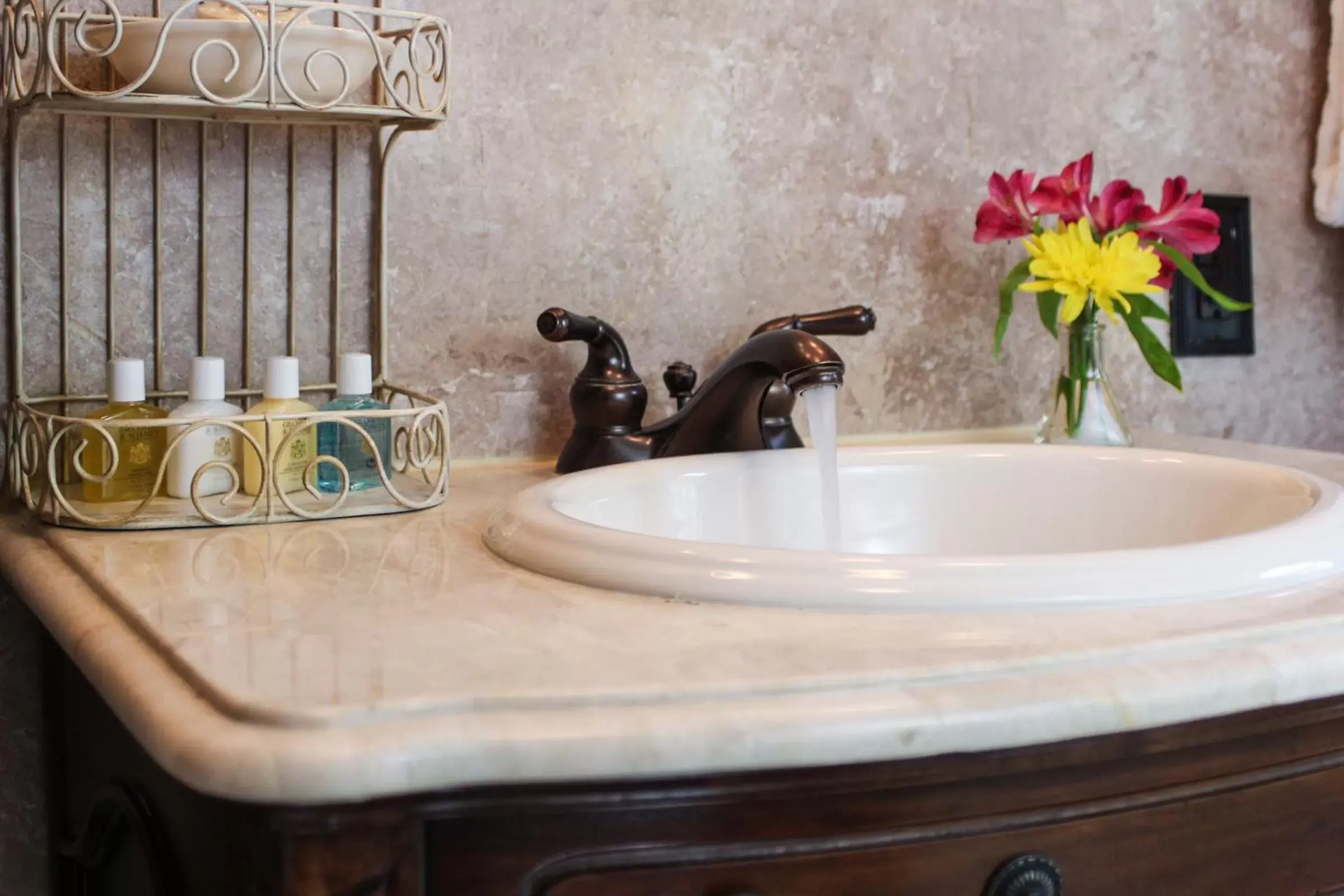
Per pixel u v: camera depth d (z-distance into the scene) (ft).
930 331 4.27
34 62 3.04
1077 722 1.70
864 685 1.67
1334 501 2.58
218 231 3.29
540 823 1.67
